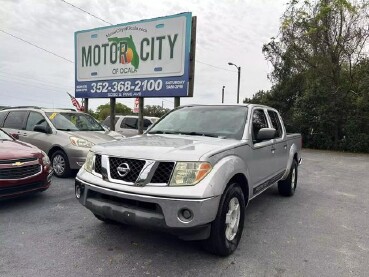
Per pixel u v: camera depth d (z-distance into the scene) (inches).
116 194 137.2
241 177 164.4
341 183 354.9
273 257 152.0
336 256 155.7
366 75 811.4
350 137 831.7
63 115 350.6
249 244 166.9
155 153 137.8
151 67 475.5
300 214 224.7
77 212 206.5
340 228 197.8
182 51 445.4
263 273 136.2
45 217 196.2
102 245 158.2
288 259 150.6
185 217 129.0
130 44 494.0
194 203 127.0
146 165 134.9
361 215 228.2
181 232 130.4
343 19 855.7
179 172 132.3
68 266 136.2
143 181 133.4
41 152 234.5
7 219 191.6
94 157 155.6
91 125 366.6
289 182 268.8
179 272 134.5
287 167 256.4
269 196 277.1
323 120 858.8
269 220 208.8
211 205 131.3
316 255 156.1
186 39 441.1
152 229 132.8
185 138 173.9
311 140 904.9
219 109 205.0
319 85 884.6
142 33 479.5
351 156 705.6
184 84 447.5
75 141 303.0
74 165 301.1
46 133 323.6
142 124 501.7
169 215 128.2
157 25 464.8
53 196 243.9
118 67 512.7
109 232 174.2
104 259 143.8
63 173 306.5
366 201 271.1
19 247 153.3
